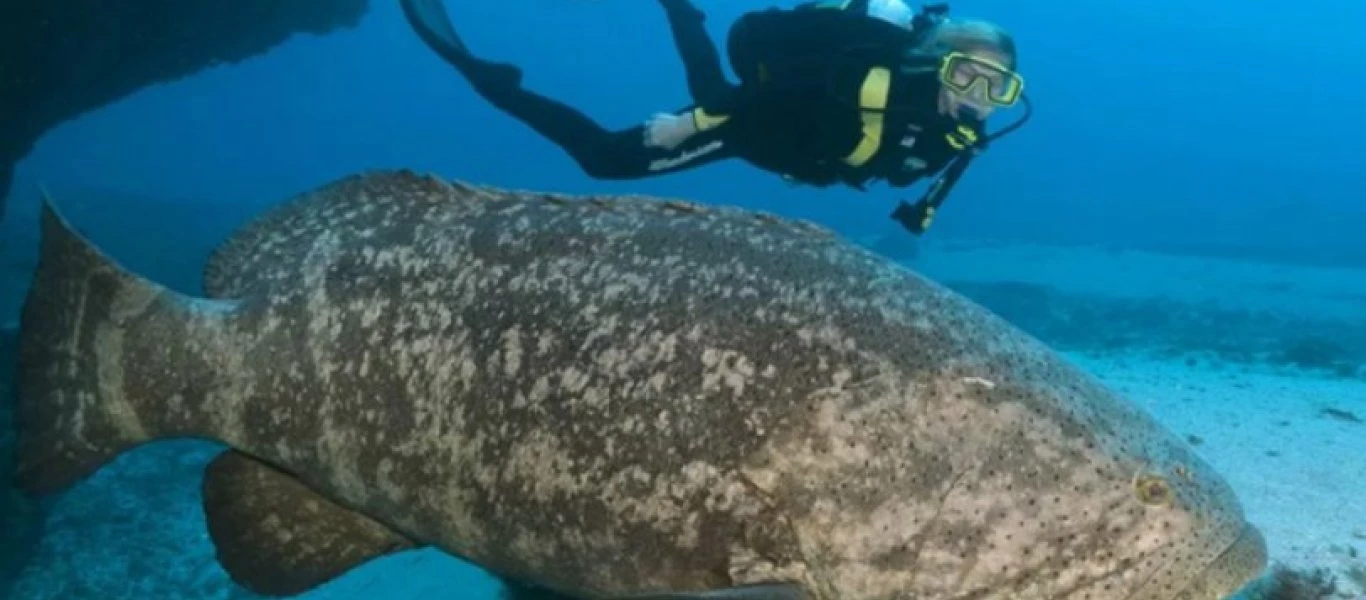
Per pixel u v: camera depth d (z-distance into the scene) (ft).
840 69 17.24
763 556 7.27
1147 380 29.14
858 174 18.58
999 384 7.29
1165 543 7.05
